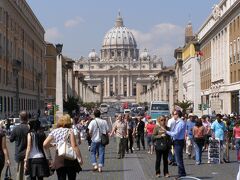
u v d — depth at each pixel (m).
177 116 22.55
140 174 23.62
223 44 86.88
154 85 182.50
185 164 28.31
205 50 109.81
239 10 72.94
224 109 83.19
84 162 29.31
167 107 82.69
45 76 129.25
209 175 22.94
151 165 28.03
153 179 21.75
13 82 80.44
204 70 111.00
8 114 73.62
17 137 17.64
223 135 29.12
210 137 30.20
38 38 115.50
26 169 16.22
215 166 27.16
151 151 36.56
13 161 29.17
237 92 75.25
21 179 17.66
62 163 14.75
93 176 22.78
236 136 29.25
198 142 28.08
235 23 76.31
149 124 36.69
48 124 56.91
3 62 71.19
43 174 16.22
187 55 116.62
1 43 70.00
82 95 165.00
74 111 79.88
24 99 91.50
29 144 16.27
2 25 70.69
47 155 16.47
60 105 58.78
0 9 69.19
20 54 88.19
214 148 28.80
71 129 15.13
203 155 34.09
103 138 24.55
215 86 91.50
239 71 74.31
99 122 24.59
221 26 88.12
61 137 14.92
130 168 26.36
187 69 115.50
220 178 21.75
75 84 137.38
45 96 126.44
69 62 104.12
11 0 75.81
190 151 31.81
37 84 107.12
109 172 24.47
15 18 82.44
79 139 25.47
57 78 59.22
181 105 81.94
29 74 99.69
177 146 22.00
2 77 70.88
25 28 94.50
